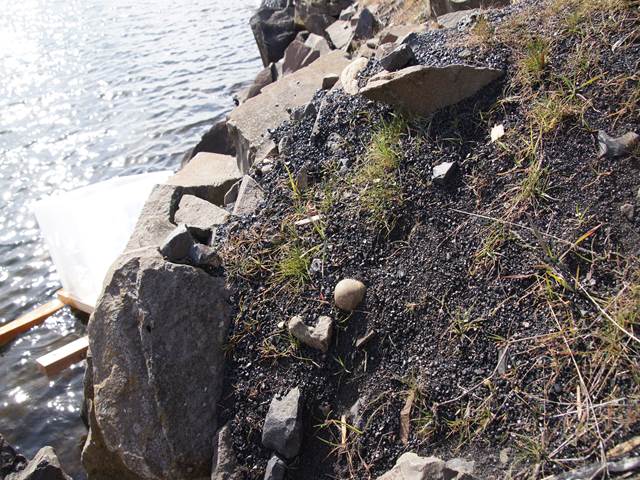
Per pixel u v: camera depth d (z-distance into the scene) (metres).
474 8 2.11
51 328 2.13
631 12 1.46
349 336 1.32
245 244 1.52
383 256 1.39
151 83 3.97
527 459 1.05
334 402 1.27
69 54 4.56
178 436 1.30
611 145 1.30
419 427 1.17
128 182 2.52
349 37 2.78
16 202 2.92
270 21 3.66
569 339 1.13
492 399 1.14
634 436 0.99
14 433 1.78
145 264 1.41
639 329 1.08
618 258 1.19
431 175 1.44
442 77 1.49
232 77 3.91
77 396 1.87
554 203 1.29
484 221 1.33
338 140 1.66
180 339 1.36
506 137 1.42
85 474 1.64
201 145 2.67
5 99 3.95
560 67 1.45
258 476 1.24
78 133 3.47
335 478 1.19
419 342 1.26
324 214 1.50
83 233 2.32
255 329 1.38
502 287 1.24
